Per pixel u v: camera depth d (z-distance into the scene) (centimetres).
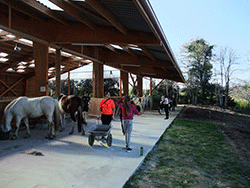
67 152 571
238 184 456
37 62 1050
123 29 816
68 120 1159
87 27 955
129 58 1609
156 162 546
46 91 1041
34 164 468
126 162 504
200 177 468
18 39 1393
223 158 634
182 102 4444
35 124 950
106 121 708
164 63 1544
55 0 642
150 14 587
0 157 513
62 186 362
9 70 2278
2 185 358
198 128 1147
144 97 1856
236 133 1123
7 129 688
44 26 970
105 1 568
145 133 892
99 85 1623
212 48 4069
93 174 421
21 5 791
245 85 3600
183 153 648
